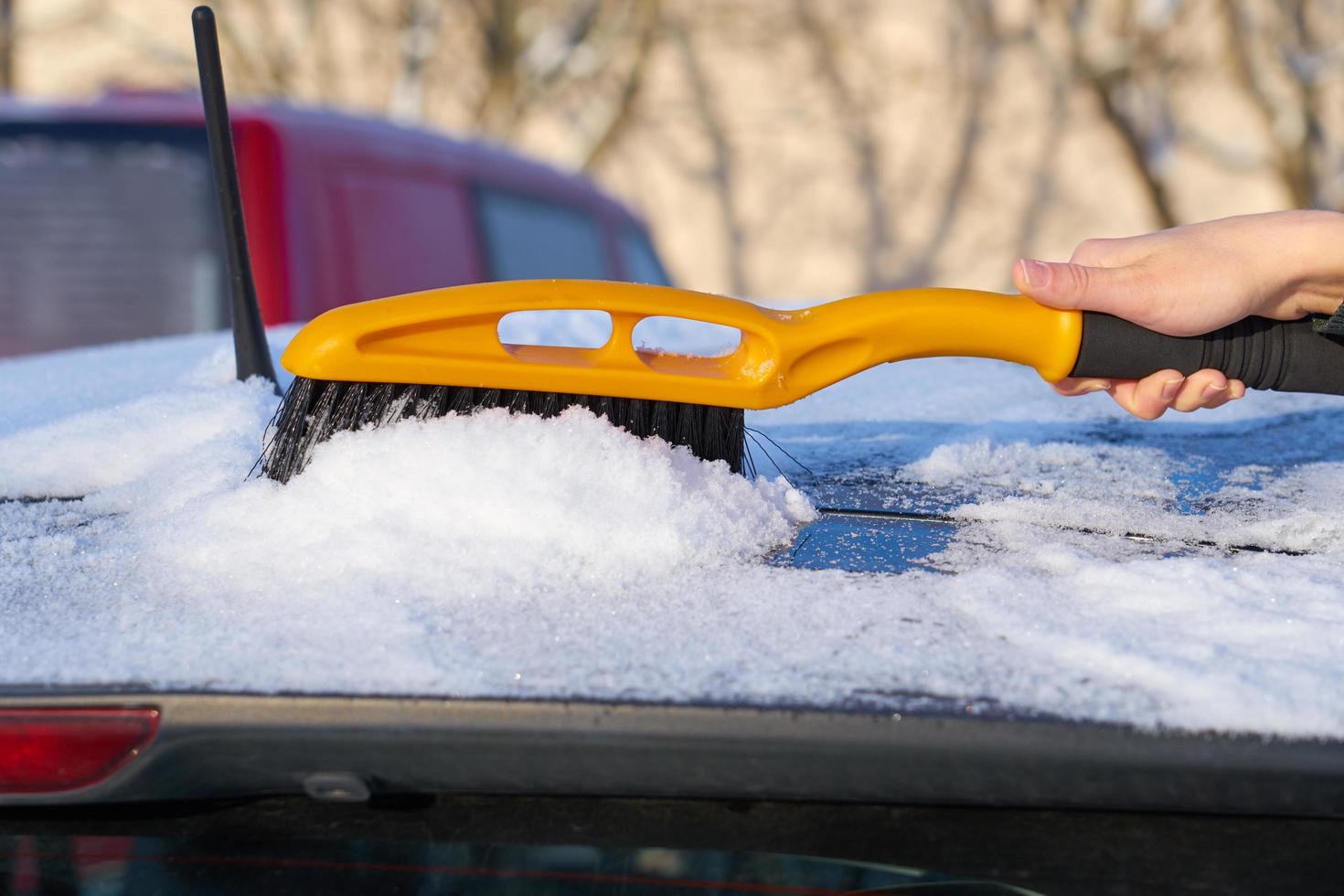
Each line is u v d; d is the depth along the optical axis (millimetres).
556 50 9125
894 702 657
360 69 9719
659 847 690
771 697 662
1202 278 1018
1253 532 976
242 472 1058
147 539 922
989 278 11602
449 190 3451
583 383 1001
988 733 644
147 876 692
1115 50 8844
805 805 710
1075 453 1229
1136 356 1048
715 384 1016
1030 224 11477
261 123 2971
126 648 723
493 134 9000
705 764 663
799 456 1227
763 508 973
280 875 688
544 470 939
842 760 653
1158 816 693
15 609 790
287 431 1006
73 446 1124
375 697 670
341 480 938
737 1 11406
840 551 915
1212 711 646
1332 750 636
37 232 3051
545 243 3918
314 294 2887
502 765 676
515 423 989
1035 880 661
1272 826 685
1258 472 1167
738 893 672
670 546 887
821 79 11562
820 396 1521
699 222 11914
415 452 948
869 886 670
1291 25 8438
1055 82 11047
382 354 971
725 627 750
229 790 707
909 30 11367
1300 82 8367
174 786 695
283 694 674
